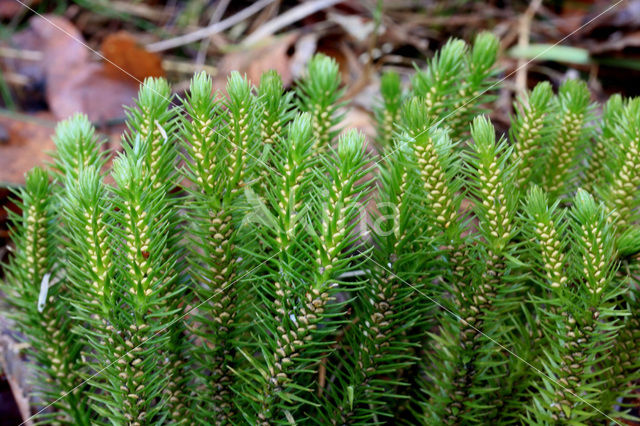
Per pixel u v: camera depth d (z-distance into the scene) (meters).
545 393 0.17
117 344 0.17
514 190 0.18
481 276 0.17
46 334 0.18
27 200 0.18
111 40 0.30
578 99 0.19
